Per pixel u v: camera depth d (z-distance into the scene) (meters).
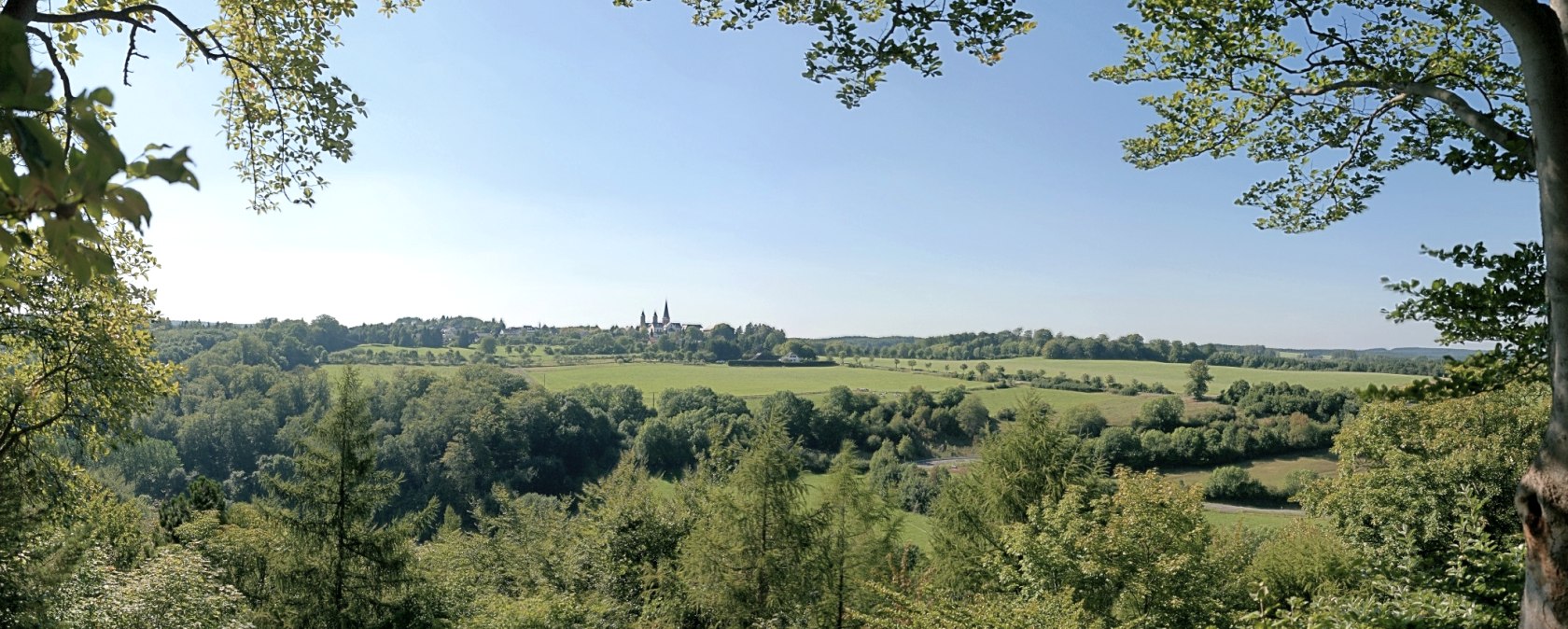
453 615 19.67
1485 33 5.95
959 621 10.24
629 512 25.70
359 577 17.86
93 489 13.06
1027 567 13.69
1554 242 3.91
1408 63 6.20
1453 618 6.48
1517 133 4.67
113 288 10.95
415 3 7.41
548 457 59.12
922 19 4.89
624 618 22.55
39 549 11.15
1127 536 13.06
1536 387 13.17
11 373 11.48
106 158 0.96
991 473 23.03
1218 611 12.42
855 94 5.53
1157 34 6.16
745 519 20.33
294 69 6.32
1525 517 4.03
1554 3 3.95
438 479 53.38
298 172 6.87
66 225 0.99
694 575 20.36
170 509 25.88
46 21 3.33
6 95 0.87
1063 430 23.38
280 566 17.34
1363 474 20.05
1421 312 5.69
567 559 26.77
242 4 6.35
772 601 19.62
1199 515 13.82
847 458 21.16
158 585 12.51
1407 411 19.62
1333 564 16.22
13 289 1.33
